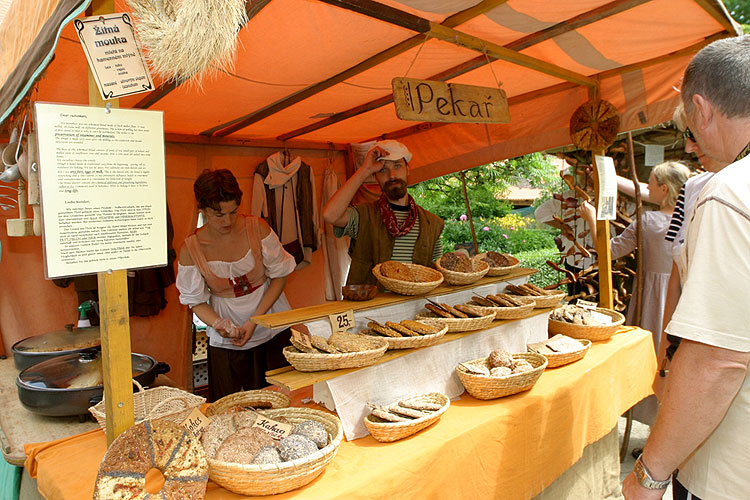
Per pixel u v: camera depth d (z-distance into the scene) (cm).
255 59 248
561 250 500
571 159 532
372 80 303
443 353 217
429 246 309
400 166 295
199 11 107
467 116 235
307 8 197
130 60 124
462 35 236
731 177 123
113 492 119
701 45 277
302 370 178
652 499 139
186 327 421
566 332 294
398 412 182
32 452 165
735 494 132
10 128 229
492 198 1048
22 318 342
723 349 120
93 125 121
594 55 297
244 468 131
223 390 321
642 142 512
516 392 210
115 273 131
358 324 212
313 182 477
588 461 270
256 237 312
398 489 152
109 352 133
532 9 227
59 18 116
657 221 362
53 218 117
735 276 119
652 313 366
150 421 127
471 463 180
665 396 134
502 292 281
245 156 445
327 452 143
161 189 133
